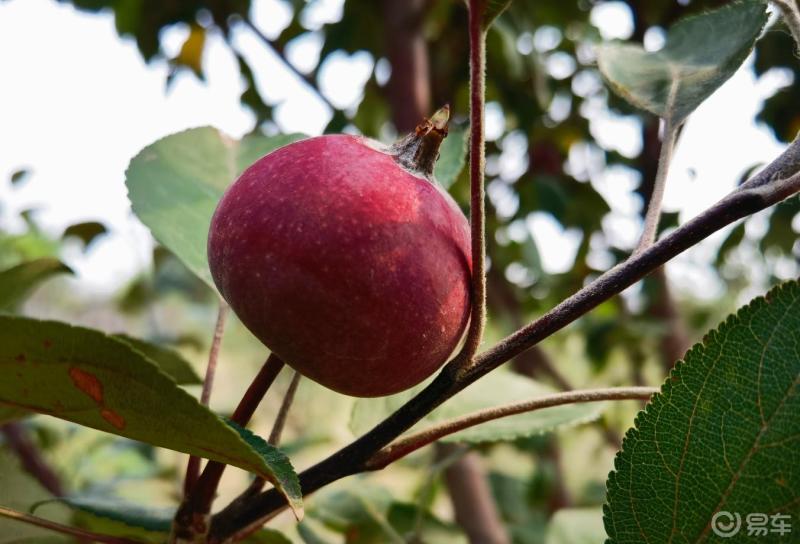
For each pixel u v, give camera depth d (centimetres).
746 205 14
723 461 14
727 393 14
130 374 12
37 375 13
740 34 18
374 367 15
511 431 20
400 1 39
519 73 37
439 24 43
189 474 16
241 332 75
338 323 14
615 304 52
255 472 13
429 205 15
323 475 15
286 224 14
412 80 39
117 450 45
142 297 58
